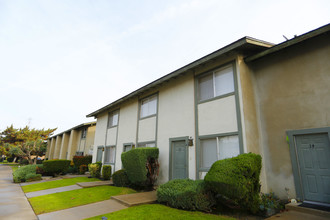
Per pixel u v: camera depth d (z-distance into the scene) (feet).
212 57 24.98
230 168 17.10
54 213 19.22
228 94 24.26
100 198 25.00
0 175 59.62
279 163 21.79
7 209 20.90
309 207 17.37
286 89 22.48
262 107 24.30
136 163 29.35
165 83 34.81
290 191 20.44
